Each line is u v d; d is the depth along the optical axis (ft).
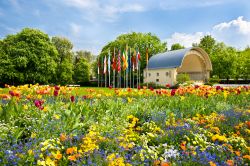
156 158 18.29
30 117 24.29
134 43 212.43
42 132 20.51
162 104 38.91
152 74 195.93
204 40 330.54
